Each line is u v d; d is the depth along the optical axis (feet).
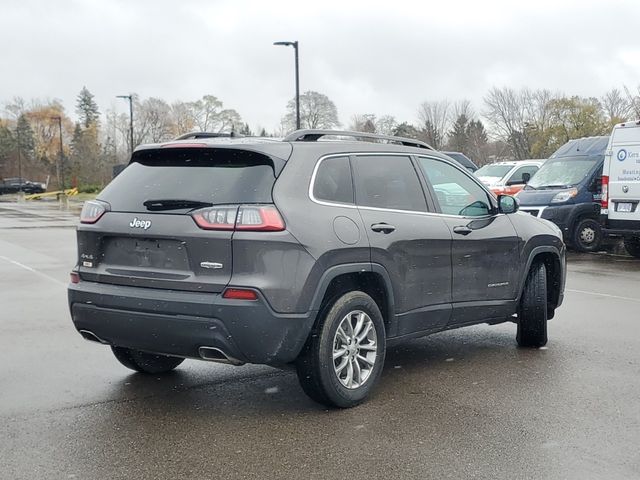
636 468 13.07
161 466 13.21
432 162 19.93
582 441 14.38
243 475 12.82
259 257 14.80
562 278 23.12
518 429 15.06
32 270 40.14
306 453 13.80
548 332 24.39
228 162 16.11
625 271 40.65
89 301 16.22
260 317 14.71
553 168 55.21
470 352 21.83
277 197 15.34
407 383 18.47
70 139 353.31
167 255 15.55
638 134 44.11
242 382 18.62
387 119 224.74
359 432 14.93
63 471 13.00
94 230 16.56
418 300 18.30
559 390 17.80
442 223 19.04
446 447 14.07
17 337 23.57
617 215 45.29
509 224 21.35
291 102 197.67
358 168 17.47
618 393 17.53
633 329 24.76
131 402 16.96
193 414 16.11
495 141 203.62
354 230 16.44
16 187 251.80
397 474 12.84
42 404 16.76
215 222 15.02
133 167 17.33
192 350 15.24
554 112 177.17
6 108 378.94
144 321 15.40
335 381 15.98
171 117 319.06
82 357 21.07
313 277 15.35
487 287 20.45
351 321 16.56
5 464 13.30
